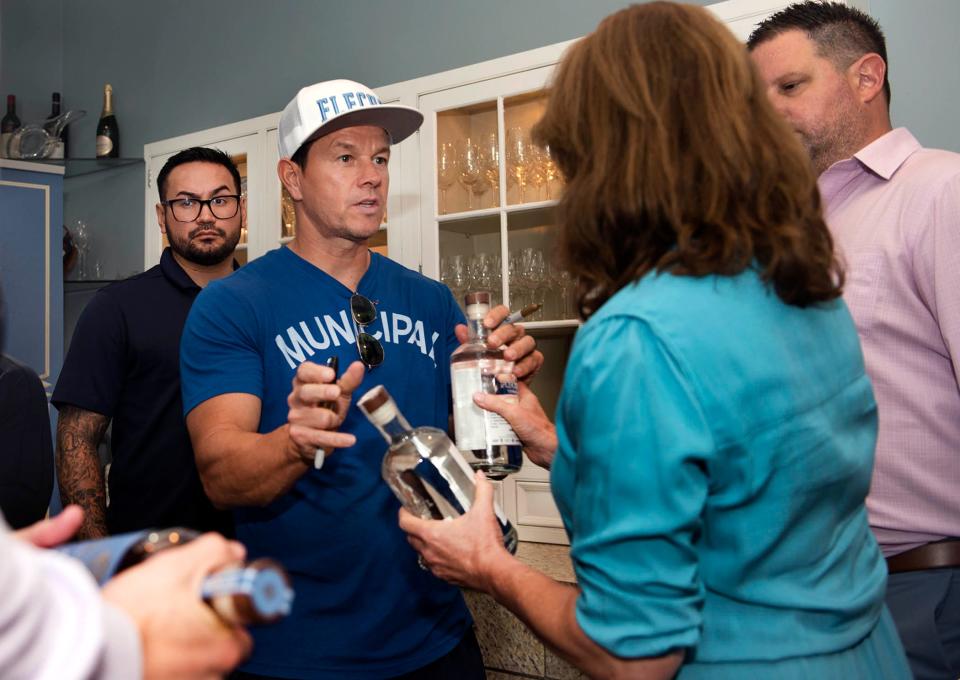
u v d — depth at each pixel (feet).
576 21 7.75
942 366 3.99
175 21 10.77
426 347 4.83
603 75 2.46
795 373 2.36
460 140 7.99
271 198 9.33
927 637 3.87
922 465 4.00
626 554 2.21
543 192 7.41
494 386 3.63
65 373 6.03
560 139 2.62
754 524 2.34
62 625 1.37
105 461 10.03
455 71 7.95
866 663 2.56
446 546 2.92
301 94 4.68
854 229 4.32
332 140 4.59
